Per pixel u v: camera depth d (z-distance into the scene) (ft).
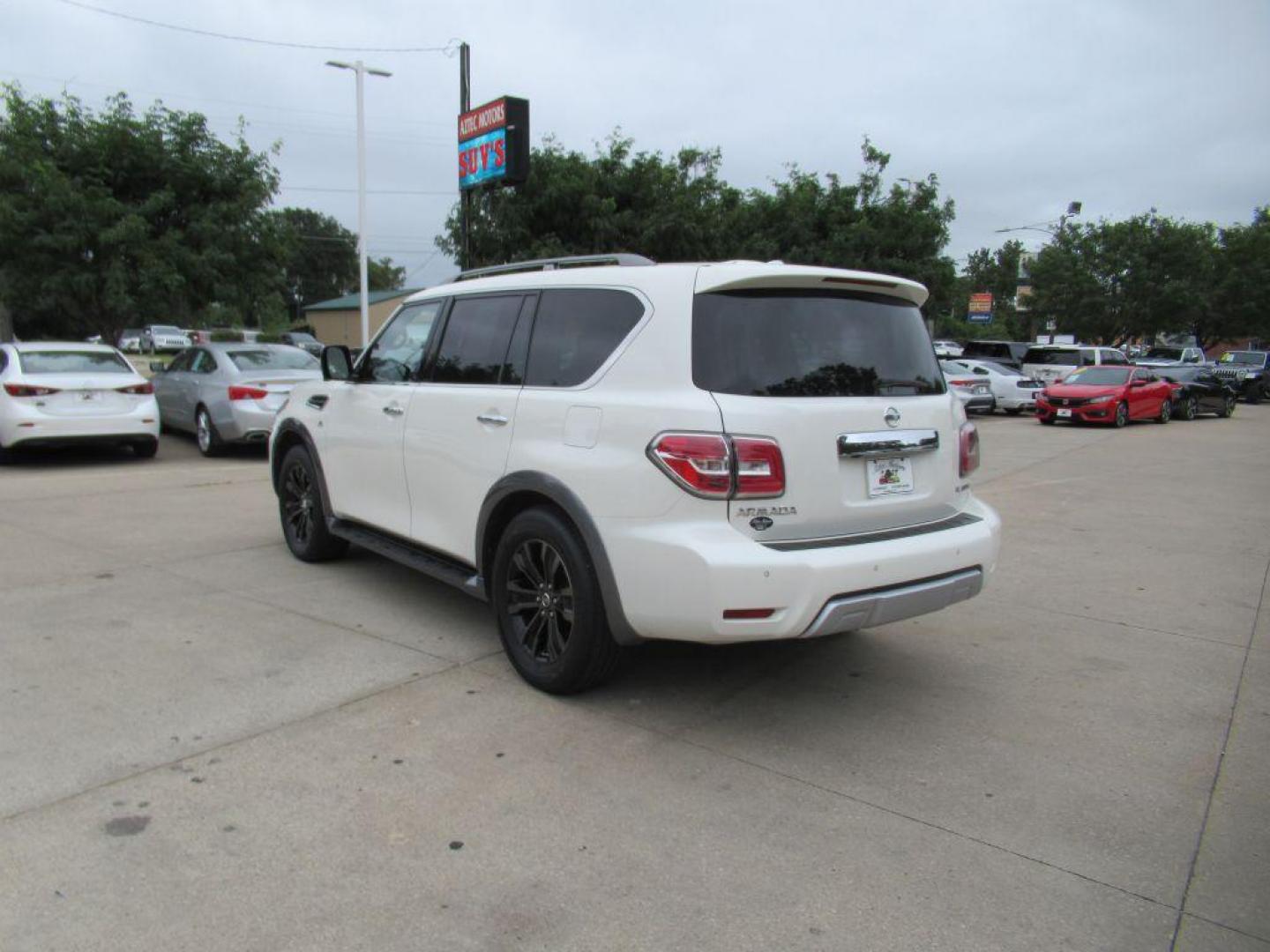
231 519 24.89
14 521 24.25
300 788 10.47
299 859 9.12
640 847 9.47
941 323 113.70
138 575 19.06
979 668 14.93
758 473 10.89
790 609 10.77
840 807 10.36
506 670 14.15
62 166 47.16
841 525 11.76
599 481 11.73
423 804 10.20
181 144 49.70
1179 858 9.48
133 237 46.01
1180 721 12.93
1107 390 64.03
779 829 9.86
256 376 36.78
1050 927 8.32
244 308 53.78
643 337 11.82
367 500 17.47
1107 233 138.92
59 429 33.42
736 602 10.69
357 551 21.40
